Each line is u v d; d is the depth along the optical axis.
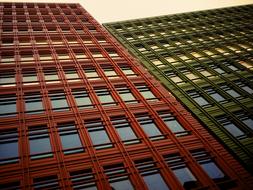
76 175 17.78
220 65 37.56
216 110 27.52
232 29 53.09
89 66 33.56
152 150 20.59
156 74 34.97
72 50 37.53
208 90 31.59
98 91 28.33
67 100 25.92
